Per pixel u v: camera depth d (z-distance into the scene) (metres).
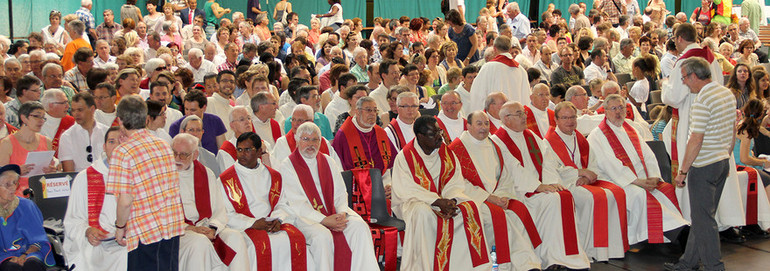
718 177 5.55
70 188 5.33
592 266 6.16
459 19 11.78
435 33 13.43
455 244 5.82
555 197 6.14
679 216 6.48
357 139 6.50
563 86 8.42
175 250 4.63
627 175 6.61
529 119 7.26
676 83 6.25
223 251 5.14
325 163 5.78
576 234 6.13
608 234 6.30
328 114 7.87
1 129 6.10
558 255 6.09
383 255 5.69
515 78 8.15
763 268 6.05
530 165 6.44
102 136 6.10
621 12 16.50
